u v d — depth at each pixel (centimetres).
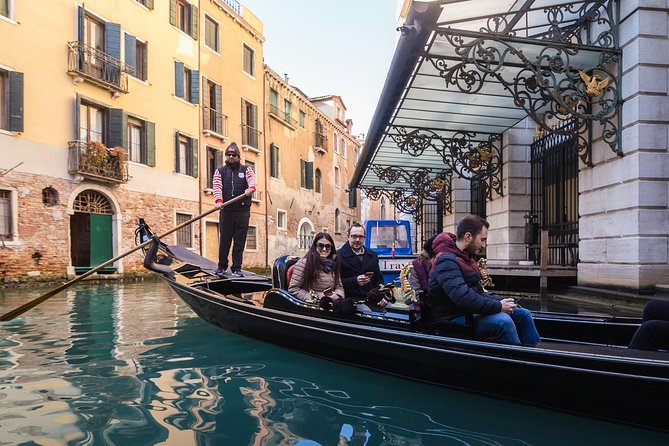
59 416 263
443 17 646
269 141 2306
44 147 1195
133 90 1463
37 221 1173
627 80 614
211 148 1844
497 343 287
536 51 717
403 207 1698
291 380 332
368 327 346
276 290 456
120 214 1401
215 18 1884
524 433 244
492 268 855
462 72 623
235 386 318
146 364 371
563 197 850
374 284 471
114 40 1388
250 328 458
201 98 1783
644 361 236
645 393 236
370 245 1017
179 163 1662
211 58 1856
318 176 2958
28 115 1162
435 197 1351
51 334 485
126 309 675
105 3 1373
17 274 1123
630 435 241
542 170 928
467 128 1005
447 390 311
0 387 313
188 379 333
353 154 3622
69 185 1253
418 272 433
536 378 270
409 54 627
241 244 644
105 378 333
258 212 2180
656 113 594
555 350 265
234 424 253
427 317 331
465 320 320
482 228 323
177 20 1697
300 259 454
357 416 266
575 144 729
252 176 639
